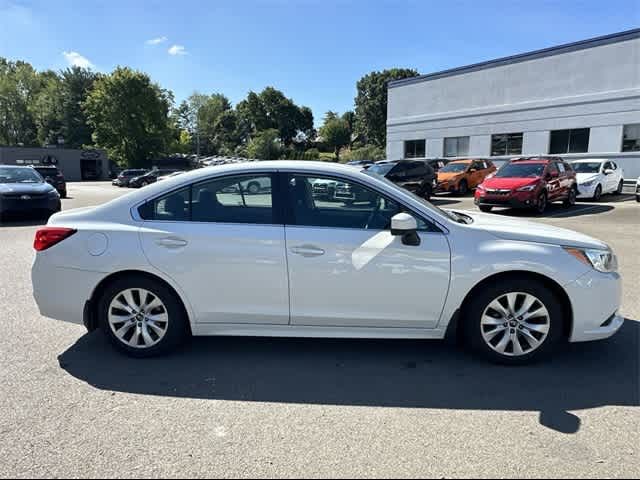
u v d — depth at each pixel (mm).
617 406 2979
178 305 3658
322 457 2475
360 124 75375
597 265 3451
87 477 2314
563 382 3307
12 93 70750
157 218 3660
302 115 101250
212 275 3547
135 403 3035
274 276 3520
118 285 3635
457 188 19594
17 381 3332
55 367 3564
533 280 3457
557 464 2406
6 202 11320
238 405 3020
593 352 3807
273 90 98750
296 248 3484
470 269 3422
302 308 3551
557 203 16281
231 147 101562
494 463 2418
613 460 2434
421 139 28828
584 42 20984
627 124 20031
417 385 3283
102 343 4027
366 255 3451
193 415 2895
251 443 2602
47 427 2746
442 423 2799
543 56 22500
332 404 3031
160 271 3561
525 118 23516
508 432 2697
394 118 30344
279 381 3355
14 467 2385
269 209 3611
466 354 3803
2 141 70875
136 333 3691
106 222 3670
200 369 3549
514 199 13141
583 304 3428
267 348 3955
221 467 2395
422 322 3531
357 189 3613
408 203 3564
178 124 94312
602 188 16953
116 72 60594
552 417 2855
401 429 2736
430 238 3467
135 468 2383
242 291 3557
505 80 24141
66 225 3697
